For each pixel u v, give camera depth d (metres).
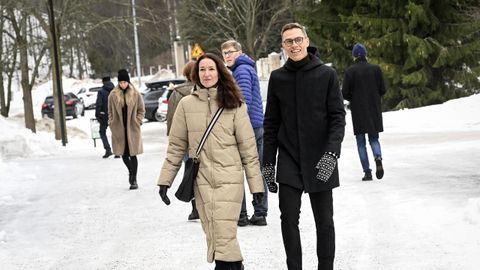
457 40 30.80
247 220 8.34
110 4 32.28
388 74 30.72
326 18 33.84
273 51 53.00
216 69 5.67
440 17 31.08
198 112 5.66
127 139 11.98
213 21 48.75
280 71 5.61
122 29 30.14
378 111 10.88
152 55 89.25
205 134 5.61
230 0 47.94
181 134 5.75
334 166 5.33
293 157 5.51
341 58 33.62
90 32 30.69
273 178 5.65
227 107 5.61
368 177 11.11
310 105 5.47
